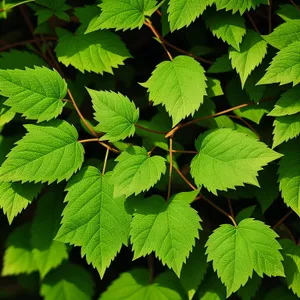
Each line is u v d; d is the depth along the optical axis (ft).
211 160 2.00
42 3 2.16
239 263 1.98
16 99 1.98
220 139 2.01
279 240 2.12
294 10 2.15
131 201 2.01
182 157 2.21
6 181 1.98
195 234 1.97
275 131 2.01
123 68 2.30
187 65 2.03
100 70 2.10
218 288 2.16
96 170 2.02
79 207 1.98
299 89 2.02
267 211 2.25
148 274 2.30
